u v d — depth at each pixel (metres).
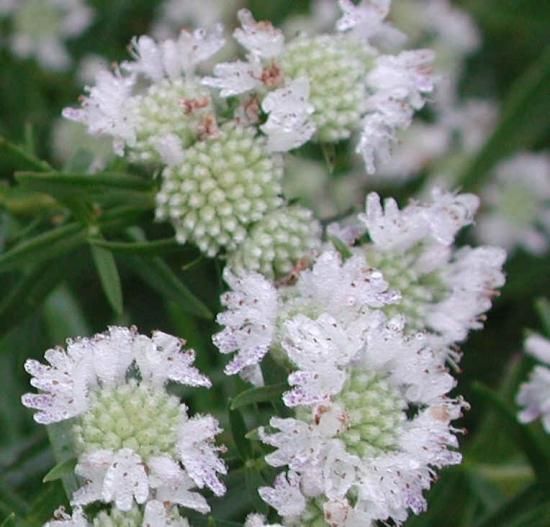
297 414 0.15
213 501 0.15
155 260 0.16
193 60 0.17
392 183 0.22
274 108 0.16
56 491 0.15
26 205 0.18
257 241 0.16
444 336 0.16
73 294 0.20
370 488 0.15
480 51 0.24
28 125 0.18
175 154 0.16
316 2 0.22
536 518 0.17
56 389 0.15
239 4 0.22
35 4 0.22
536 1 0.23
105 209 0.16
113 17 0.22
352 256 0.16
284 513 0.15
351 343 0.15
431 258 0.16
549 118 0.22
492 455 0.18
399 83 0.17
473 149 0.23
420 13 0.23
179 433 0.15
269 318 0.15
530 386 0.17
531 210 0.23
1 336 0.17
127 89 0.17
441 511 0.18
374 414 0.15
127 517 0.15
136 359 0.15
